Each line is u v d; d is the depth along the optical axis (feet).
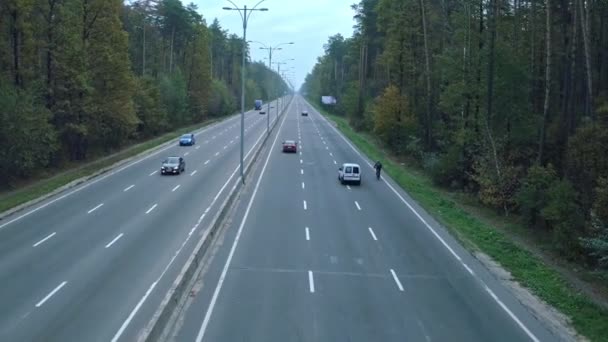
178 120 320.29
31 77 156.87
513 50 150.00
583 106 149.89
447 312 63.36
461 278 76.95
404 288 71.46
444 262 84.43
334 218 112.37
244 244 89.86
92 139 194.29
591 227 86.38
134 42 314.76
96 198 125.59
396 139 222.48
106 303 61.62
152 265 76.33
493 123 142.31
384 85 298.35
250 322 57.62
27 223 100.42
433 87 208.64
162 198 126.82
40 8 160.25
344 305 64.03
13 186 136.46
